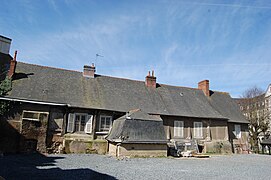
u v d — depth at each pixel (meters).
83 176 8.98
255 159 19.16
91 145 17.66
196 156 18.72
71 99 18.31
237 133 25.95
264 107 37.53
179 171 11.14
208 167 13.05
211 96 27.91
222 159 18.05
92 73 22.28
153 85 24.70
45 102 16.80
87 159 14.22
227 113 26.03
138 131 16.72
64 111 17.69
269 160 18.64
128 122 16.72
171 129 21.19
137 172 10.35
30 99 16.52
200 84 28.72
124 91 22.16
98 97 19.91
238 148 25.23
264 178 10.31
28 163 11.59
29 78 18.83
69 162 12.59
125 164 12.77
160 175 9.84
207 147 22.16
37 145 16.03
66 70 21.81
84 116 18.36
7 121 15.70
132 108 20.00
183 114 21.67
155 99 22.75
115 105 19.64
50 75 20.25
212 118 22.97
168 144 20.02
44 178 8.31
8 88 16.64
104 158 15.05
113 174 9.64
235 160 17.69
